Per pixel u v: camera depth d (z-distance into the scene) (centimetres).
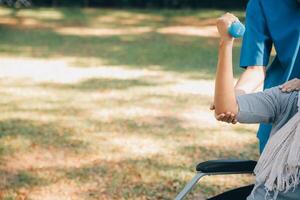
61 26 1684
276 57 298
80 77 970
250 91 284
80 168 533
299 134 242
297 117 246
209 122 682
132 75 988
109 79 952
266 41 294
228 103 243
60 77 969
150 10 2133
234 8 2177
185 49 1302
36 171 525
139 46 1343
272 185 248
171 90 863
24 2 2133
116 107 754
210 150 582
